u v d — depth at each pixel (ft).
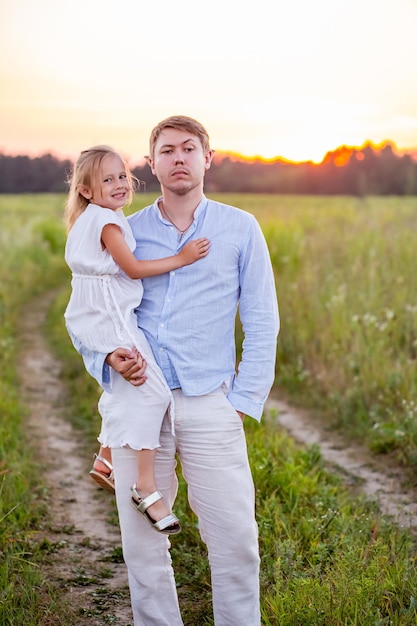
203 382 10.87
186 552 15.39
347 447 23.43
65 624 12.80
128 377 10.71
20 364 36.29
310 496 17.72
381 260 37.24
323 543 14.98
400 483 20.24
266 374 11.10
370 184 169.17
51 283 69.15
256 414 11.07
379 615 11.98
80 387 30.58
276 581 13.29
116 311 10.94
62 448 23.93
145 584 11.16
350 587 12.50
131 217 11.63
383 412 24.73
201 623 13.08
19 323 48.42
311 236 48.24
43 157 206.80
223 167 212.43
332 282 35.73
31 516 17.44
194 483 11.05
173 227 11.23
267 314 11.18
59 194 202.49
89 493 20.01
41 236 86.28
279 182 203.41
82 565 15.53
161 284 11.12
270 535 15.33
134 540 11.05
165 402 10.80
